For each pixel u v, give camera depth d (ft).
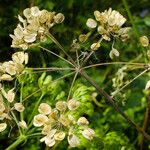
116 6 1.80
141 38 1.08
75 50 1.05
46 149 1.52
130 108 1.69
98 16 1.04
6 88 1.26
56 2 1.73
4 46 1.72
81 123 0.97
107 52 1.42
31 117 1.23
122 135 1.41
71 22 1.74
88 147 1.24
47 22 1.03
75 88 1.27
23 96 1.29
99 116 1.58
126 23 1.46
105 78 1.74
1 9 1.77
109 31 1.04
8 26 1.73
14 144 1.21
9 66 1.04
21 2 1.73
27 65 1.51
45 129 0.96
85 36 1.04
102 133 1.40
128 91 1.67
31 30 1.03
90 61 1.18
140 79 1.68
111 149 1.27
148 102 1.51
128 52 1.79
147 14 2.10
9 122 1.11
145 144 1.59
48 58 1.49
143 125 1.53
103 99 1.61
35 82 1.30
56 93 1.30
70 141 0.96
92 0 1.80
